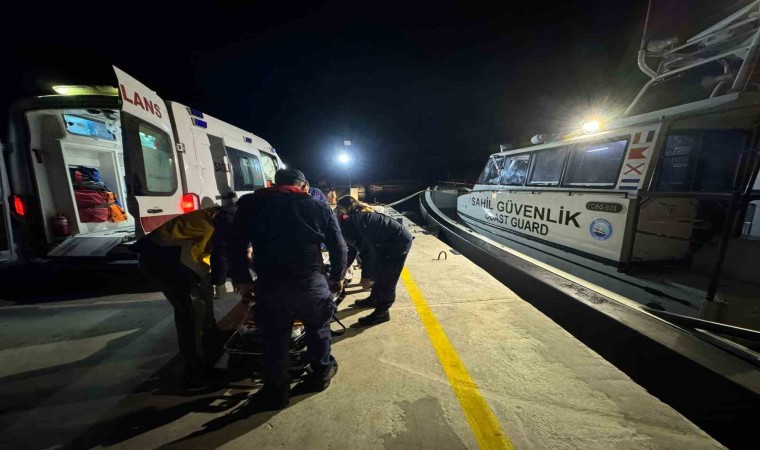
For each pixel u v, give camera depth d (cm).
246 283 196
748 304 256
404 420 186
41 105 344
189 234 214
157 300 367
